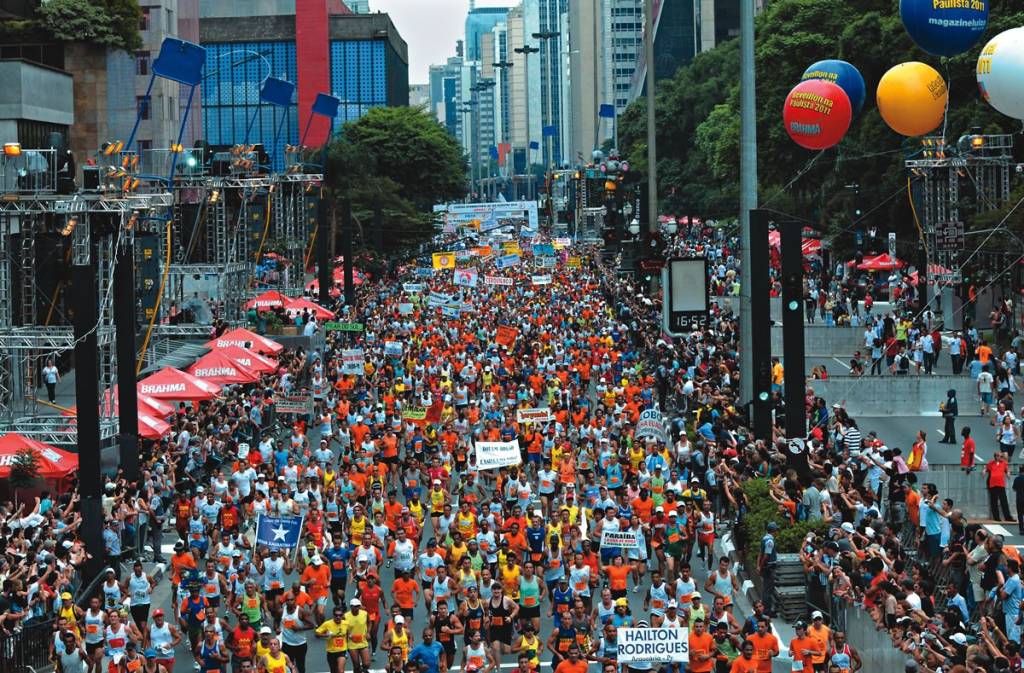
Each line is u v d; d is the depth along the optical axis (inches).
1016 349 2802.7
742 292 1994.3
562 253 7431.1
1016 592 1240.8
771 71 5044.3
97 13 4537.4
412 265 6397.6
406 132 7564.0
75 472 1844.2
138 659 1206.3
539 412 2105.1
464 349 3095.5
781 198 5393.7
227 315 3508.9
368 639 1339.8
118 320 1873.8
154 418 2026.3
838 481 1641.2
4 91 3462.1
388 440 2068.2
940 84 1670.8
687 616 1286.9
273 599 1429.6
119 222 1985.7
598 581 1499.8
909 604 1180.5
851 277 4313.5
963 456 1886.1
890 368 2925.7
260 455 2062.0
